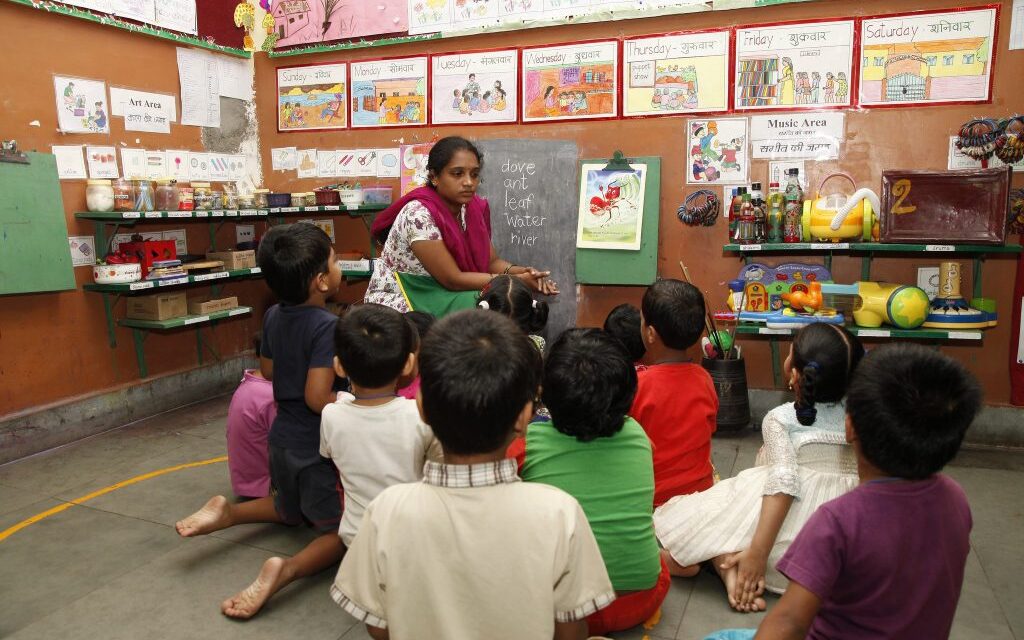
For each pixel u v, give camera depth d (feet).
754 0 10.21
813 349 5.56
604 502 5.10
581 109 11.46
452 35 12.04
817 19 10.03
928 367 3.06
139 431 11.21
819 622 3.41
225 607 6.15
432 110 12.49
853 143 10.11
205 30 12.71
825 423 5.88
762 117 10.48
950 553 3.22
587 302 11.79
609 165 11.24
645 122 11.12
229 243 13.51
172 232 12.39
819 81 10.15
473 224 9.46
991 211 8.87
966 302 9.44
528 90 11.76
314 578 6.81
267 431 8.25
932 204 9.11
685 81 10.80
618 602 5.42
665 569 5.85
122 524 7.97
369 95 12.95
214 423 11.63
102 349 11.27
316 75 13.33
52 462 9.87
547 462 5.11
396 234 8.90
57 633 5.93
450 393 3.24
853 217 9.50
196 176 12.71
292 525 7.63
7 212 9.46
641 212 11.09
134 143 11.55
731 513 6.31
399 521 3.31
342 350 5.83
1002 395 9.95
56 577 6.84
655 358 6.86
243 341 13.96
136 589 6.61
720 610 6.22
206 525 6.83
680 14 10.68
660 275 11.35
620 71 11.14
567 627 3.75
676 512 6.56
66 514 8.23
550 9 11.36
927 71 9.66
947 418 2.99
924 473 3.10
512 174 11.93
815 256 10.56
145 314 11.34
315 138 13.53
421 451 5.90
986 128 9.34
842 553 3.16
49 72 10.21
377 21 12.60
